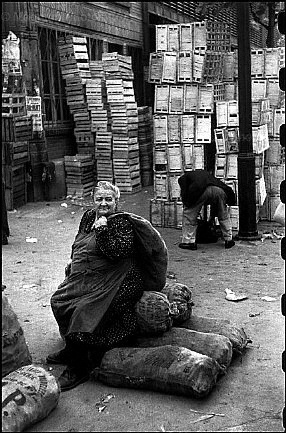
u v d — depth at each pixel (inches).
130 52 810.8
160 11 893.8
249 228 372.8
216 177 391.9
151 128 627.2
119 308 176.9
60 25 609.0
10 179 499.8
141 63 845.8
